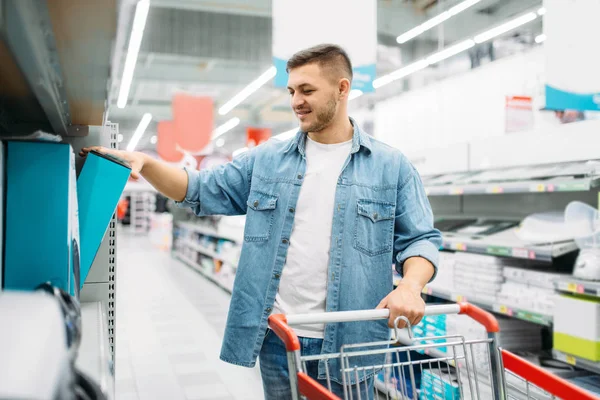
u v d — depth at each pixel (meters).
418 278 1.50
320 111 1.63
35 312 0.58
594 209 2.88
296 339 1.32
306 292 1.67
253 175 1.83
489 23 9.02
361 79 4.57
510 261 3.21
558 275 2.83
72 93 1.10
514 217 4.02
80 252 1.36
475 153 3.85
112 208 1.41
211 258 10.51
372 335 1.68
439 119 4.99
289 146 1.79
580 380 2.70
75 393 0.62
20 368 0.43
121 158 1.49
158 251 16.47
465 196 4.53
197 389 4.02
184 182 1.81
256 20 9.65
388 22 9.48
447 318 3.36
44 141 1.04
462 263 3.45
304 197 1.72
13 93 1.01
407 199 1.74
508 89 4.21
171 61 12.70
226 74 13.59
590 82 3.37
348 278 1.65
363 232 1.69
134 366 4.57
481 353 3.09
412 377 1.48
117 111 17.98
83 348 0.90
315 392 1.21
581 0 3.35
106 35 0.73
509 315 3.05
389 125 5.76
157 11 9.05
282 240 1.71
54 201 1.03
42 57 0.76
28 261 1.01
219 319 6.44
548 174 3.02
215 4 8.84
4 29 0.59
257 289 1.72
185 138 10.87
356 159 1.74
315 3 4.46
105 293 1.82
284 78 4.40
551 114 3.91
